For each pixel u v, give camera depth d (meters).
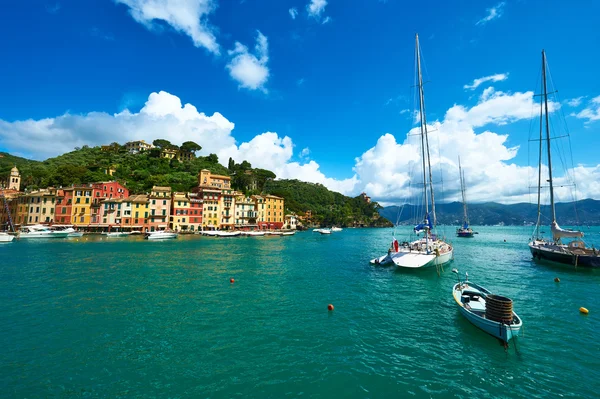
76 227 86.56
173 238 79.56
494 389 10.61
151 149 153.62
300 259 43.66
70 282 26.34
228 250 54.44
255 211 119.69
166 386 10.73
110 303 20.34
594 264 31.67
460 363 12.40
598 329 15.91
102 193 93.75
